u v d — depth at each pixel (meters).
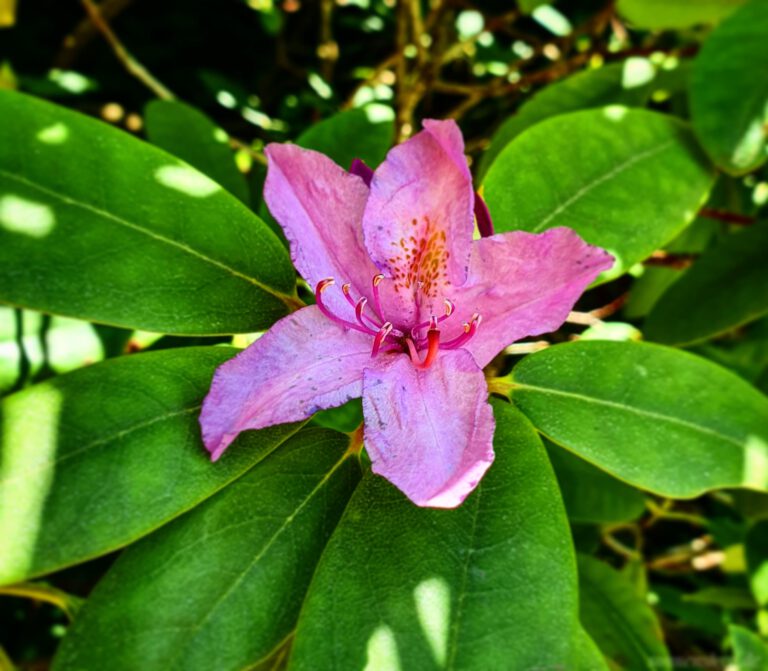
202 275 0.13
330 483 0.12
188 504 0.11
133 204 0.13
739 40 0.17
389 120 0.17
